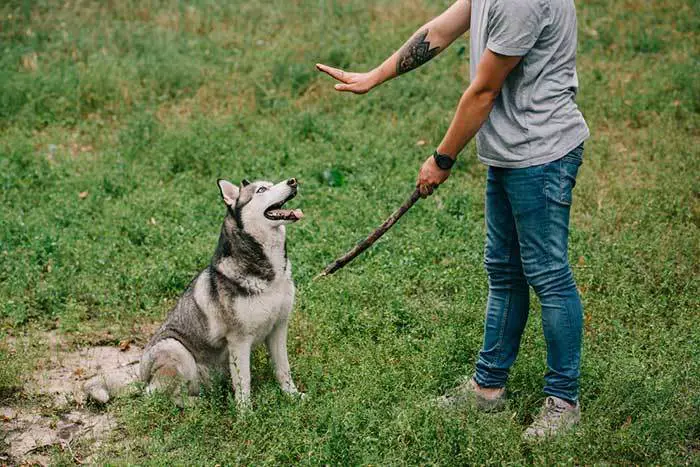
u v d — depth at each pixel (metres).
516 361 4.93
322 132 9.12
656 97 9.41
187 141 8.80
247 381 4.82
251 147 8.80
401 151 8.55
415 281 6.28
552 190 4.06
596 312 5.58
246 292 4.63
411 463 4.09
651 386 4.54
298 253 6.68
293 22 12.17
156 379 4.91
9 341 5.85
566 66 4.05
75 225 7.42
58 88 10.20
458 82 10.14
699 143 8.44
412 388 4.81
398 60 4.71
